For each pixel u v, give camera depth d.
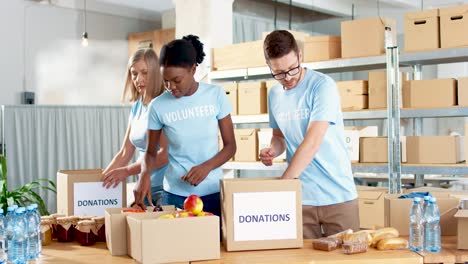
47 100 7.30
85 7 7.57
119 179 2.80
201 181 2.49
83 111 6.41
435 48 4.27
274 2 8.30
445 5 8.52
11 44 6.96
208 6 5.97
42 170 6.21
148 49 2.90
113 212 2.37
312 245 2.34
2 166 4.73
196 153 2.56
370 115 4.50
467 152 4.16
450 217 2.47
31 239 2.21
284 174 2.37
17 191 4.83
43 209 4.82
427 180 6.63
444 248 2.26
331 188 2.55
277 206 2.28
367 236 2.27
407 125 6.47
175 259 2.09
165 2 8.12
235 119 5.09
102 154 6.54
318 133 2.40
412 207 2.24
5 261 2.15
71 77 7.51
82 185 2.75
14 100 7.00
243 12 8.26
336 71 5.09
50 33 7.30
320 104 2.42
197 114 2.52
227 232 2.25
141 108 2.95
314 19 9.48
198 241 2.12
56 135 6.28
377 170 4.43
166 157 2.74
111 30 7.88
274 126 2.73
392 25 4.61
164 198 2.64
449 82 4.23
